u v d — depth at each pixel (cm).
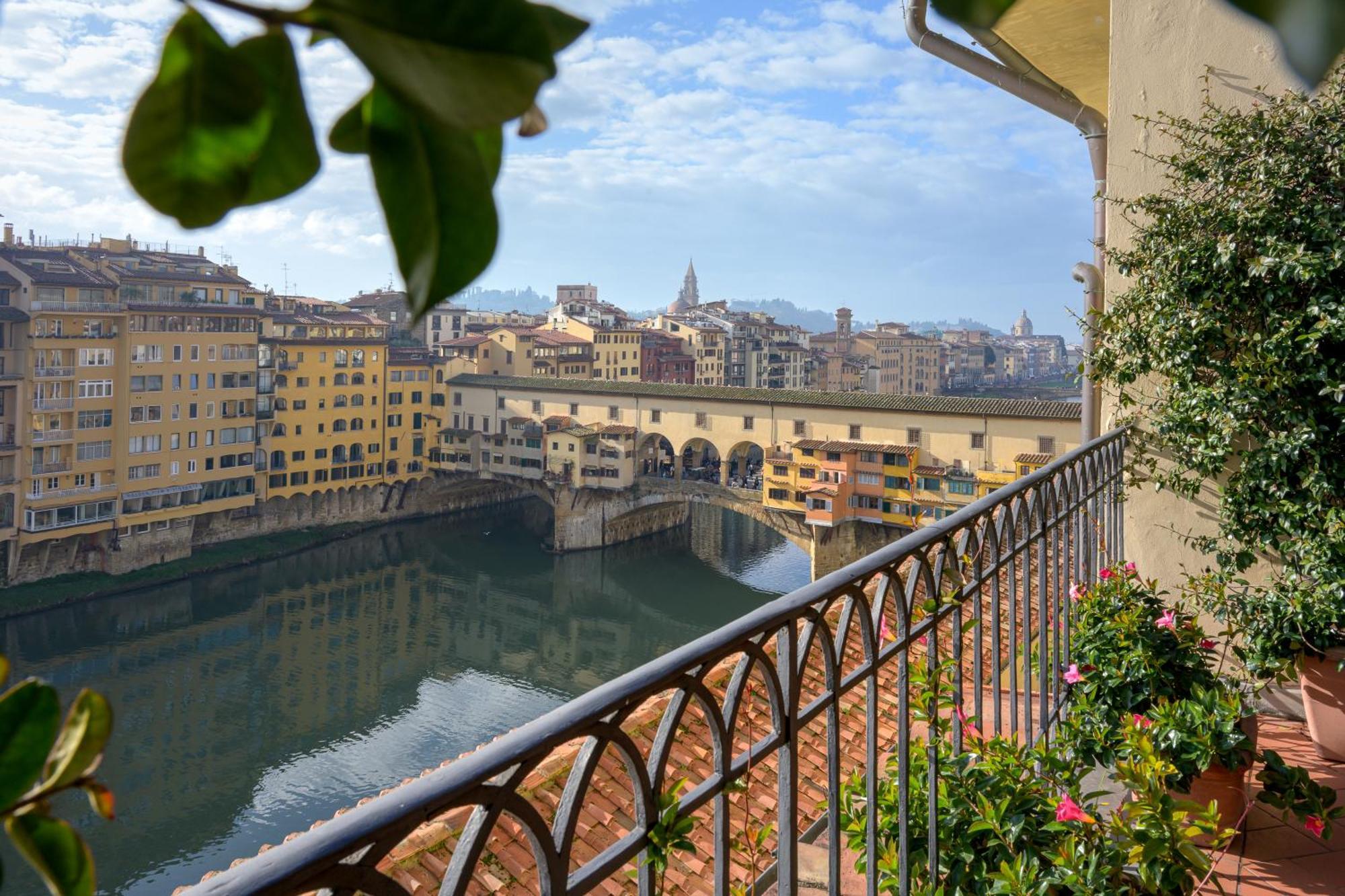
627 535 8256
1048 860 316
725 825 195
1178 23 636
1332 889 402
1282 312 573
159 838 3984
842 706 816
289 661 5609
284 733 4819
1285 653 537
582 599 6856
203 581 6900
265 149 32
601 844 726
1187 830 317
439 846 689
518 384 8388
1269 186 580
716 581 7350
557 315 11138
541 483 8262
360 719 5000
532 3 32
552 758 798
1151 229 621
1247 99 616
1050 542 518
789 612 215
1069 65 898
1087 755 421
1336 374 555
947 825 316
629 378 11212
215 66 31
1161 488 634
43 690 38
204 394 7262
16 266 6334
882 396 6962
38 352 6347
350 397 8269
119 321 6719
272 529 7831
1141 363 627
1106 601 480
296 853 112
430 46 31
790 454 7181
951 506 6581
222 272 7938
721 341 12756
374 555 7750
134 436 6844
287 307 8588
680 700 184
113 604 6316
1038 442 6419
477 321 11625
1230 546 612
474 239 34
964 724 345
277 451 7812
